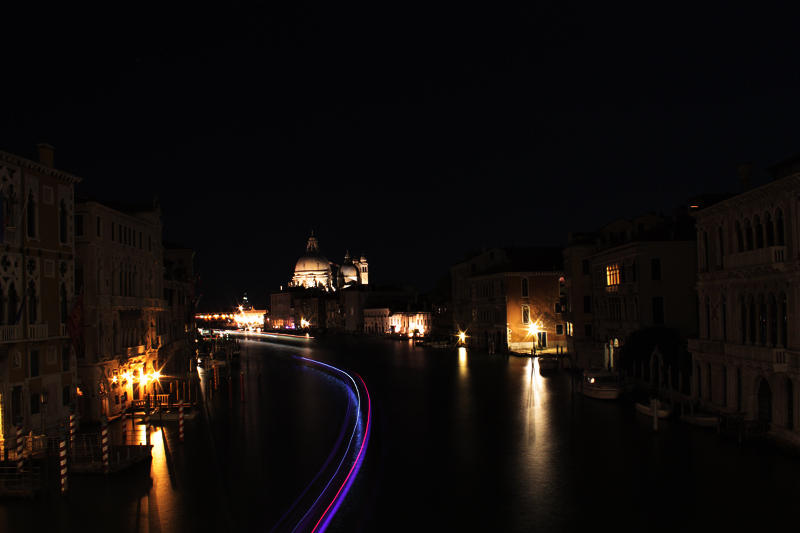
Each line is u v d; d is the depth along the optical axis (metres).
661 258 51.50
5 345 29.70
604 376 51.53
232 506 24.58
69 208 36.34
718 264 37.69
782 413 30.80
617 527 21.98
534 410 43.69
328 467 30.34
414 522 22.92
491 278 92.50
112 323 42.75
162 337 57.00
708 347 38.16
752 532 21.14
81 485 27.33
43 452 30.91
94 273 40.12
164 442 35.88
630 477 27.33
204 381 66.38
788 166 34.22
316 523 22.81
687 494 24.86
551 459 30.75
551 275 87.06
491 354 87.00
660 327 49.78
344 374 70.50
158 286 54.66
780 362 30.03
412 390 56.22
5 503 24.86
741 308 34.97
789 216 30.08
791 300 29.73
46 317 33.62
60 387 34.59
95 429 38.69
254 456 32.53
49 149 34.72
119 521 22.89
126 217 46.00
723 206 36.34
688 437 33.69
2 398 29.58
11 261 30.78
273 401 52.50
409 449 33.78
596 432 35.94
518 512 23.72
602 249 63.41
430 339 117.12
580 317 67.38
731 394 35.69
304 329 196.75
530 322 86.69
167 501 25.14
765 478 26.28
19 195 31.56
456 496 25.75
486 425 39.41
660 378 44.81
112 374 42.47
